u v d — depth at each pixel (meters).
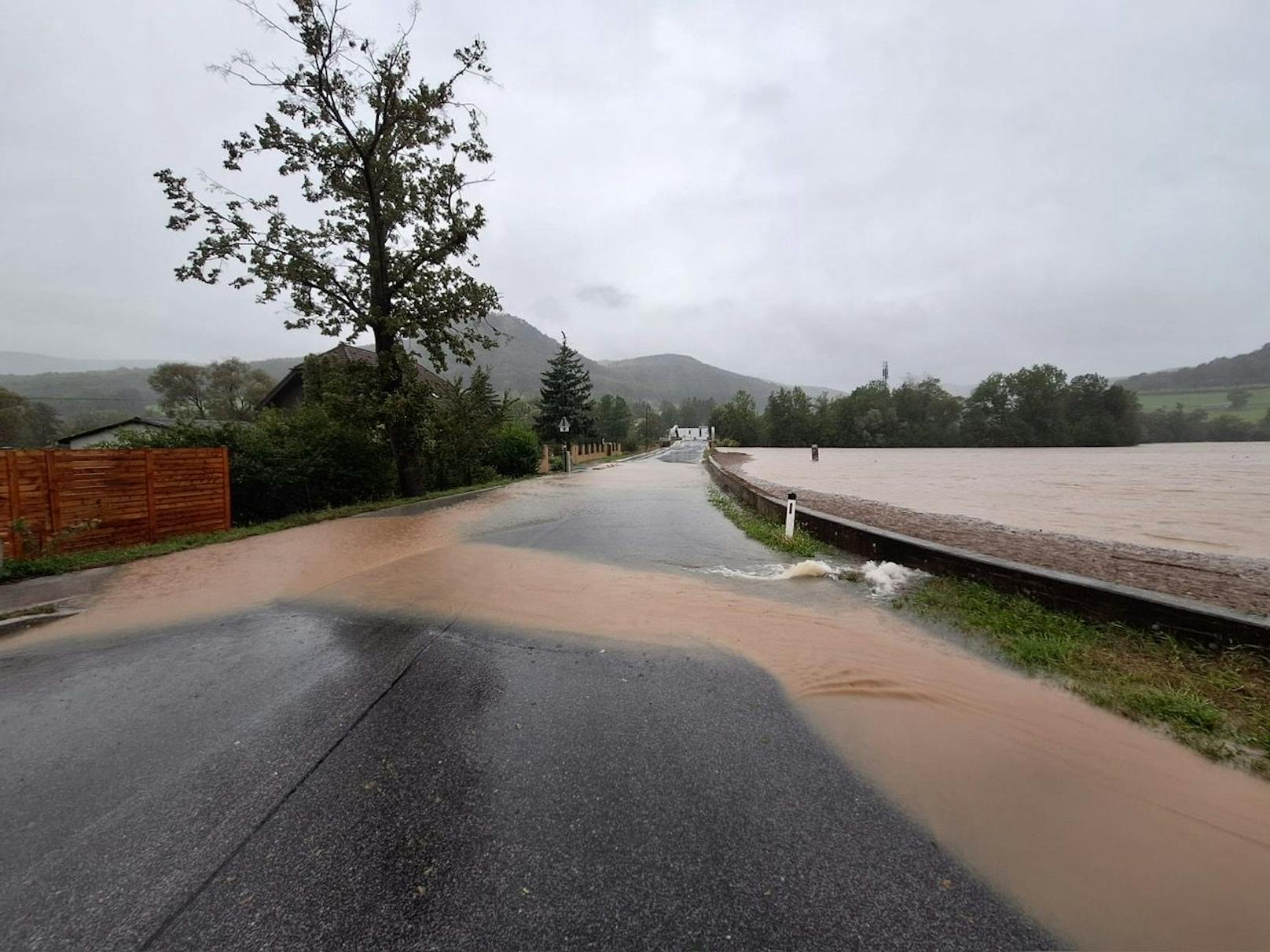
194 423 12.95
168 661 4.30
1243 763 2.95
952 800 2.63
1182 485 22.92
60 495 8.24
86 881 2.11
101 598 6.00
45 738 3.16
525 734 3.21
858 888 2.10
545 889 2.08
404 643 4.71
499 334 17.77
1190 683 3.81
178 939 1.87
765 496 12.27
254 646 4.62
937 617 5.36
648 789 2.70
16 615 5.33
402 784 2.72
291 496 13.77
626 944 1.86
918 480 26.30
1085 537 10.73
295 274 14.73
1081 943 1.87
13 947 1.84
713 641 4.75
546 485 21.00
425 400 16.64
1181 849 2.30
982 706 3.59
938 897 2.06
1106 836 2.38
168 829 2.40
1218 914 1.97
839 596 6.12
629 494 17.39
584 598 6.02
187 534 10.15
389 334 15.73
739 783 2.75
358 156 15.56
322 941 1.87
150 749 3.05
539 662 4.29
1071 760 2.97
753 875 2.16
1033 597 5.58
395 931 1.90
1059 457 53.50
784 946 1.86
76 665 4.21
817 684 3.91
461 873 2.16
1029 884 2.12
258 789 2.69
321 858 2.23
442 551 8.49
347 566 7.45
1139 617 4.67
